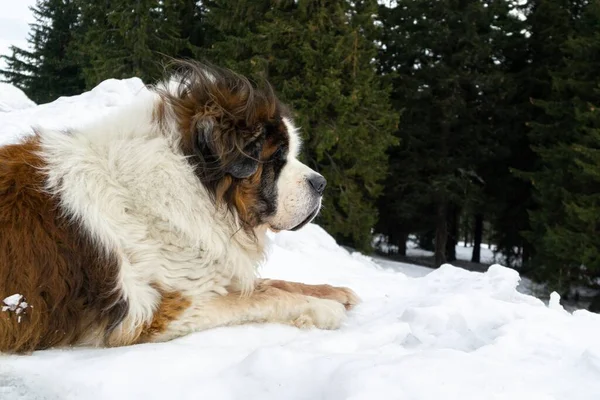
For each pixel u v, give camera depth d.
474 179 9.41
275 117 1.61
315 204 1.66
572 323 1.50
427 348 1.43
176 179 1.51
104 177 1.47
